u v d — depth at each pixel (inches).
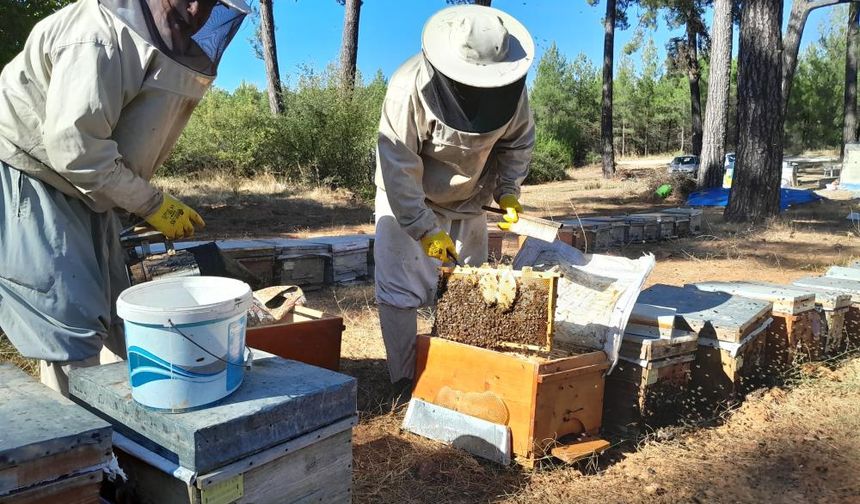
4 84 100.0
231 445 74.9
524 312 122.7
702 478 119.7
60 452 64.2
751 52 474.9
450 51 121.9
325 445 86.7
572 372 121.3
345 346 196.7
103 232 111.0
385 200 150.8
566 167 1547.7
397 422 140.3
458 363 129.8
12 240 100.3
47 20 98.5
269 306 162.2
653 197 763.4
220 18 100.1
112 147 98.2
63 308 102.7
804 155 1747.0
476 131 128.8
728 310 155.6
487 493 112.1
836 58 1822.1
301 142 692.1
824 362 184.1
